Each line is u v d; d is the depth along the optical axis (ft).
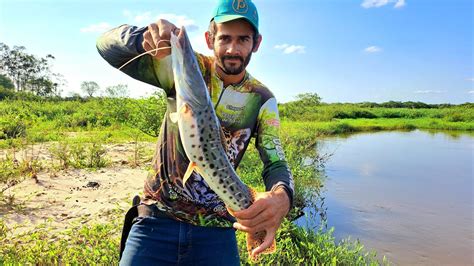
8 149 16.20
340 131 45.03
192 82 2.85
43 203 9.53
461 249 9.43
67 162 13.97
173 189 3.23
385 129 52.47
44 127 25.85
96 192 10.81
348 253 7.38
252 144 14.46
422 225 11.04
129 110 23.85
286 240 7.09
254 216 2.86
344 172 18.66
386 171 19.17
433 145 31.91
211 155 2.92
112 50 3.03
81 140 19.03
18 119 19.47
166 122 3.26
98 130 25.23
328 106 69.31
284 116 51.11
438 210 12.50
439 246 9.60
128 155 16.88
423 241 9.87
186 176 2.93
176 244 3.24
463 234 10.41
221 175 2.96
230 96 3.32
